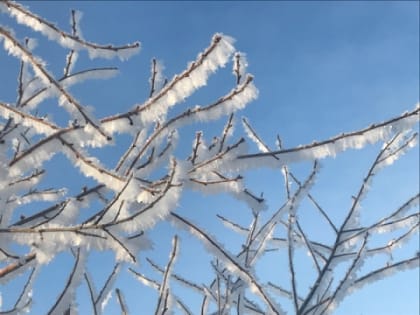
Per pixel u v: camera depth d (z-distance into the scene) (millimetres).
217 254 2516
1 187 2178
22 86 2871
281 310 2580
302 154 2316
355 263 2711
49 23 2309
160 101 2090
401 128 2207
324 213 2963
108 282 2979
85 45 2406
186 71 1976
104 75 2947
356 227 2891
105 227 2039
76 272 2424
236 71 2104
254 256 2980
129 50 2475
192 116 2166
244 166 2340
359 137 2240
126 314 2951
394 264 2768
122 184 2141
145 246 2340
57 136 2102
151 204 1958
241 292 3051
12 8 2248
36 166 2156
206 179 2443
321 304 2713
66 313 2545
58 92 2086
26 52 2098
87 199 2541
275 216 3016
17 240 2109
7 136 2410
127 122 2160
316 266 2861
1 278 2305
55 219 2365
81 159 2131
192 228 2498
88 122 2080
